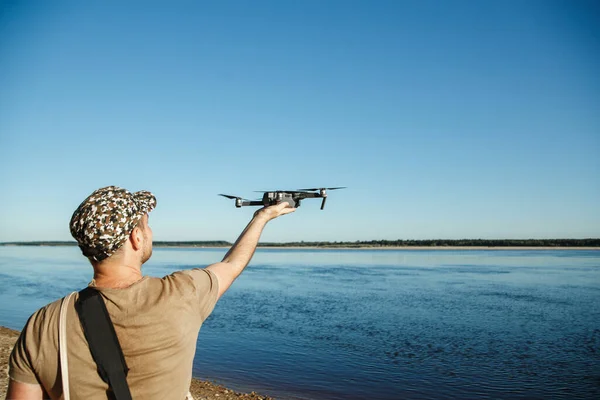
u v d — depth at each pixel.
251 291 33.47
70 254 125.75
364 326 19.55
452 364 13.53
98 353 1.62
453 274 50.84
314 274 51.72
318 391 10.74
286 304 26.42
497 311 23.69
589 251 155.88
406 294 31.34
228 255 2.14
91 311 1.67
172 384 1.73
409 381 11.77
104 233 1.75
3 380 8.63
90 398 1.63
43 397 1.73
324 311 23.72
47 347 1.64
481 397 10.57
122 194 1.87
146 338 1.69
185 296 1.80
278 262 85.88
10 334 14.75
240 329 18.69
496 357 14.45
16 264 69.06
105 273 1.83
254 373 12.14
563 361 13.98
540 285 37.59
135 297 1.75
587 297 29.25
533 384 11.68
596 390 11.18
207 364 13.01
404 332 18.34
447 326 19.67
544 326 19.70
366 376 12.08
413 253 152.88
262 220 2.29
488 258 98.81
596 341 16.77
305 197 2.56
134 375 1.67
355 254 145.62
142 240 1.95
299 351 14.90
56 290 31.39
